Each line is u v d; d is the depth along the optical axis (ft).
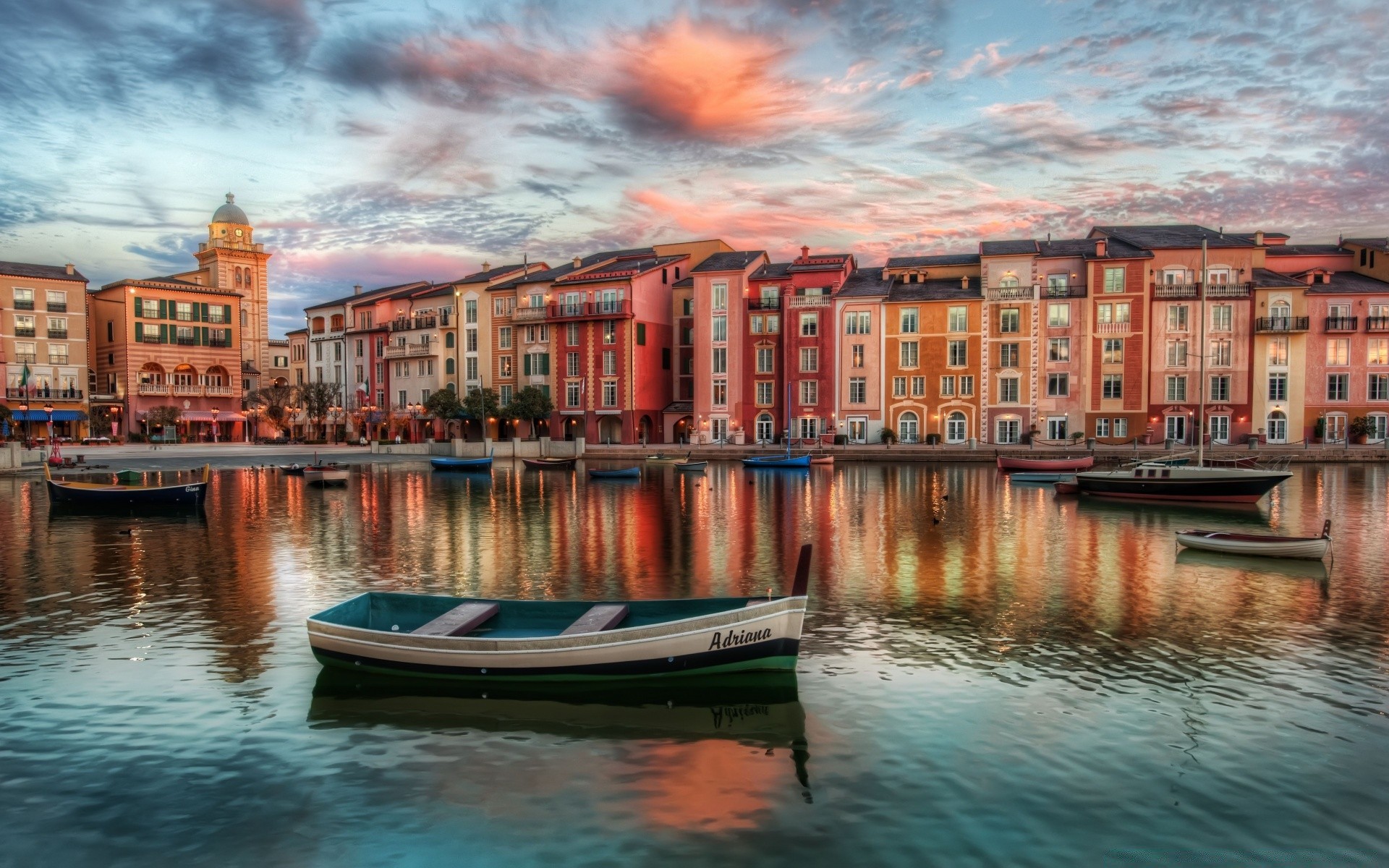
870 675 49.29
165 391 326.44
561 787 36.32
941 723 42.42
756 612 46.80
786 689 46.98
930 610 64.75
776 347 289.33
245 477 207.10
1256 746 39.75
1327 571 79.92
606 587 73.92
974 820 33.53
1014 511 130.62
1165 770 37.50
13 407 291.58
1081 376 258.57
